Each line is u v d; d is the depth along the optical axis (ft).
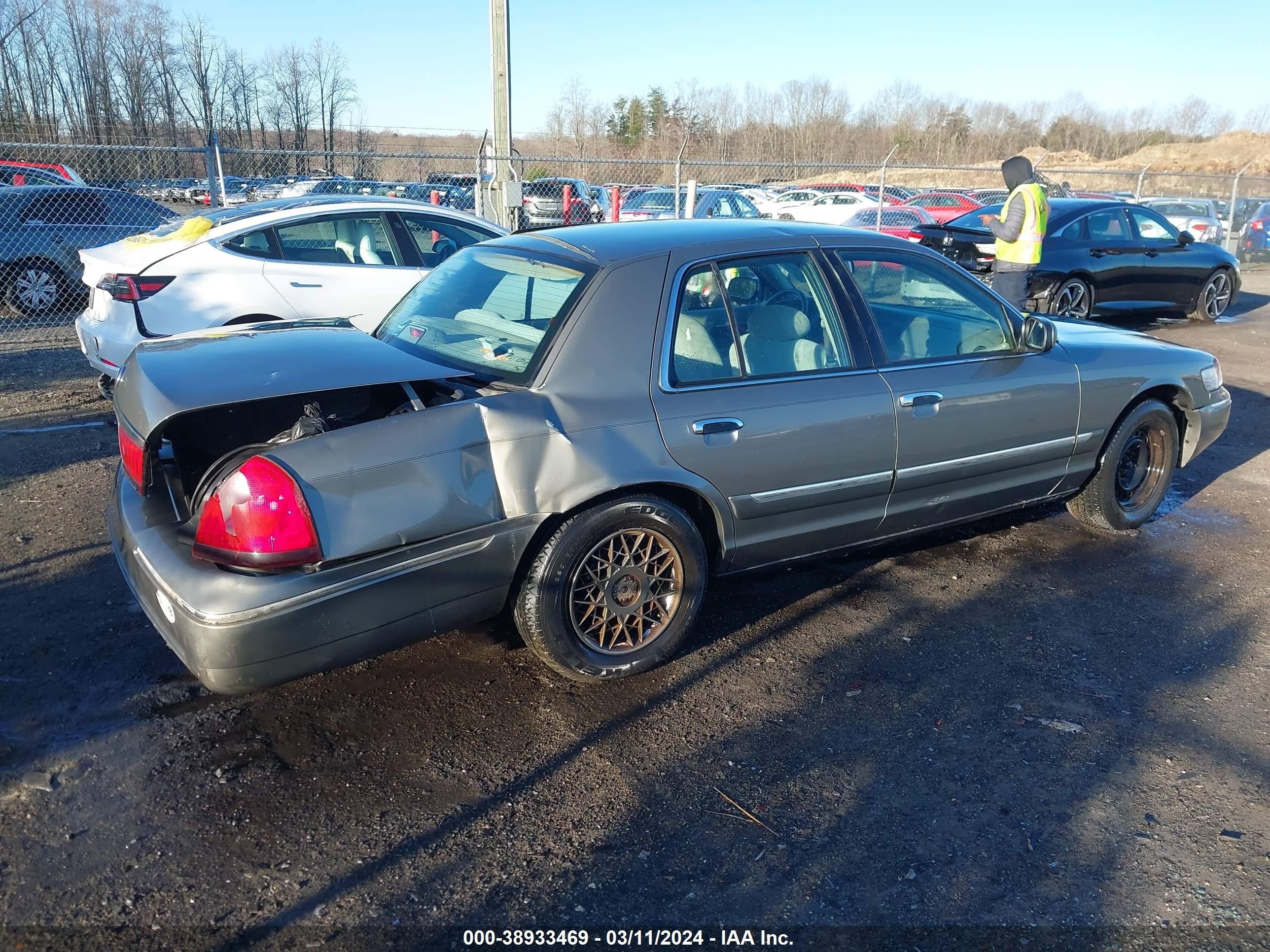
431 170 118.11
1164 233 38.75
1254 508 18.35
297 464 9.02
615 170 105.50
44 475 18.28
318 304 22.31
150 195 50.62
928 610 13.73
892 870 8.58
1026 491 14.98
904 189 75.56
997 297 14.51
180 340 11.53
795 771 9.98
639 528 11.12
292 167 114.01
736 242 12.24
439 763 10.03
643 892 8.29
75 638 12.18
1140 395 15.87
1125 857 8.77
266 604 8.88
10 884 8.19
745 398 11.60
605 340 10.94
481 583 10.17
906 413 12.80
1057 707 11.27
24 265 36.81
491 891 8.26
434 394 11.26
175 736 10.33
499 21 36.91
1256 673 12.07
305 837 8.87
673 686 11.62
